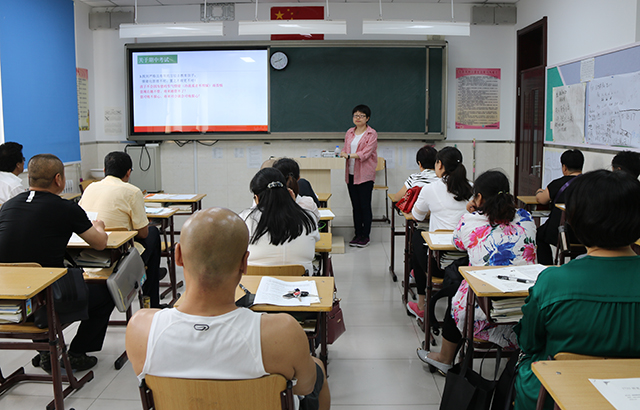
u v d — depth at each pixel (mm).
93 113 6426
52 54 5281
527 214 2285
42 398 2395
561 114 4980
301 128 6219
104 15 6258
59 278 2219
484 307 1857
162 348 1120
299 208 2328
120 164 3199
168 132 6301
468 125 6340
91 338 2658
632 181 1302
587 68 4457
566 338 1374
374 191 6406
